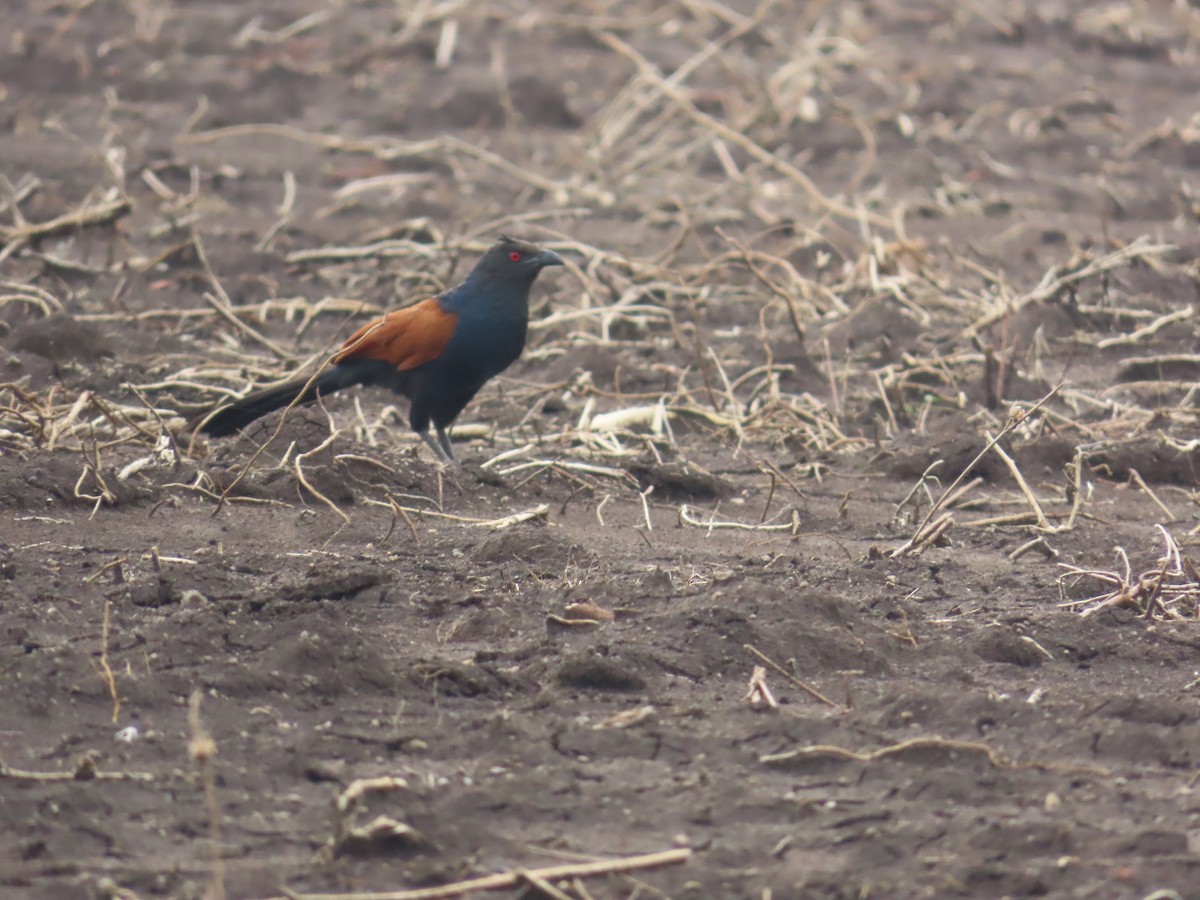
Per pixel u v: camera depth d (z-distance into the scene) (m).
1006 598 9.72
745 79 28.78
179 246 19.02
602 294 18.84
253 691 7.73
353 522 10.86
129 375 14.54
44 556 9.75
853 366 16.75
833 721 7.52
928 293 19.09
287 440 11.97
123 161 23.84
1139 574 10.30
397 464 11.95
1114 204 24.08
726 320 18.45
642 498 11.62
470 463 12.86
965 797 6.84
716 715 7.59
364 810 6.48
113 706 7.51
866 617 9.25
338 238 21.38
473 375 12.73
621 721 7.43
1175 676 8.42
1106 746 7.34
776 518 11.74
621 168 25.38
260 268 19.73
